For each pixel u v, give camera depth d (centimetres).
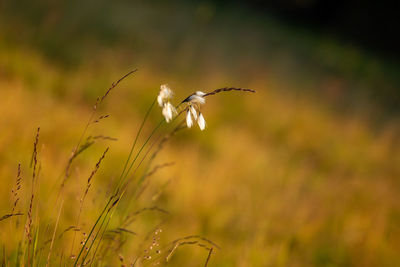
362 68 2930
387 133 1672
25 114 691
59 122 726
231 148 1004
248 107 1381
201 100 256
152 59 1553
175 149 890
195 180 747
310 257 658
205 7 2308
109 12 1827
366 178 1154
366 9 4119
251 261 543
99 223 391
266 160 1009
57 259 334
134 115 1040
